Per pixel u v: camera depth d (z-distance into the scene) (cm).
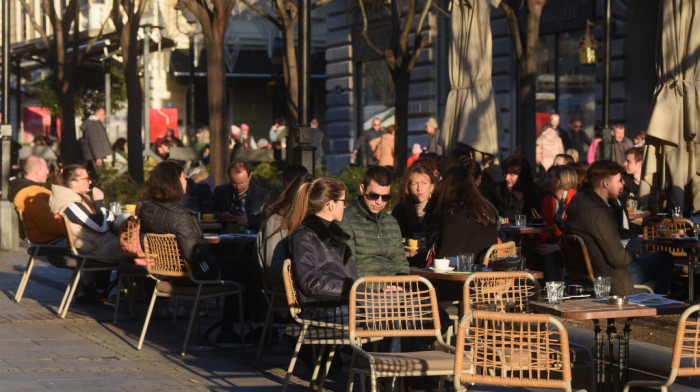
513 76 2808
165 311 1170
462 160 1120
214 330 1091
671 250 1172
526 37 1948
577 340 834
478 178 1128
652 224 1170
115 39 2928
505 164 1330
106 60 3766
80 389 781
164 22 3844
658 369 750
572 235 861
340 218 788
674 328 950
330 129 3738
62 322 1127
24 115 4375
